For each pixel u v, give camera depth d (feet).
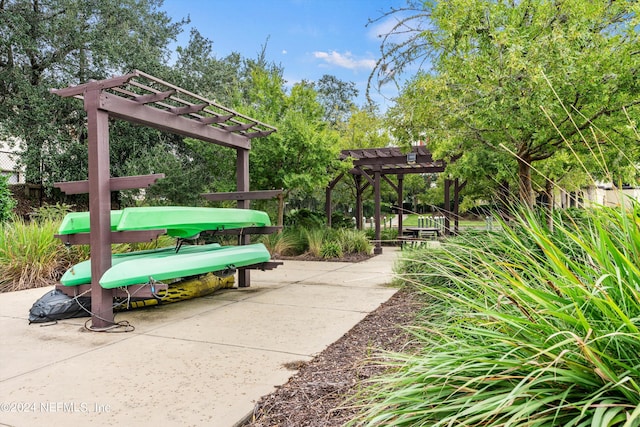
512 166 14.64
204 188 30.37
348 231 33.04
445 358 4.88
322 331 11.09
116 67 34.32
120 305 13.05
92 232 11.53
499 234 10.60
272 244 29.07
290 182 26.50
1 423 6.30
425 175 47.14
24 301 15.30
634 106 11.46
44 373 8.29
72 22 33.32
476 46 13.29
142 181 11.27
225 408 6.72
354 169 35.83
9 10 32.30
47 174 33.73
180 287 14.94
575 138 12.44
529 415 3.84
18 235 19.24
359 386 6.01
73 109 34.24
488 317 5.23
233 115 15.17
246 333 11.00
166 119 13.64
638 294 3.90
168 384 7.70
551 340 4.20
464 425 3.87
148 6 40.14
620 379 3.62
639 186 7.33
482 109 11.92
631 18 11.30
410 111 14.83
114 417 6.47
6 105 32.58
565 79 10.78
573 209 10.10
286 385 7.55
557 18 11.77
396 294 15.74
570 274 4.21
